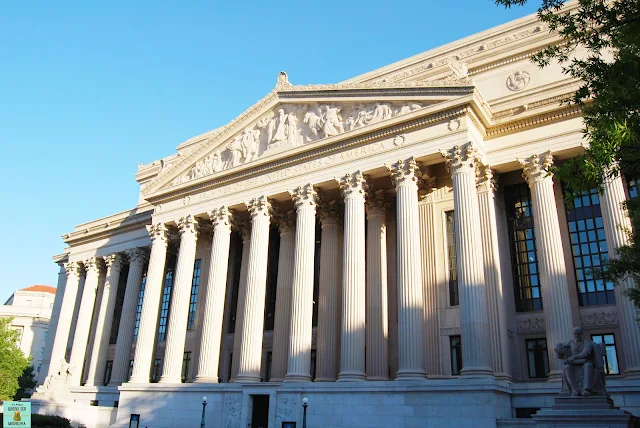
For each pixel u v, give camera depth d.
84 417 51.88
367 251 44.22
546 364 37.56
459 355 38.53
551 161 38.50
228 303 54.47
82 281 74.81
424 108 39.75
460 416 31.67
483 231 39.12
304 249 43.00
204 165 53.88
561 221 39.38
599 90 21.19
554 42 49.06
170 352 48.09
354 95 44.66
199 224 53.50
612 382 31.91
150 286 52.97
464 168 37.28
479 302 34.28
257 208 47.56
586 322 36.78
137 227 67.81
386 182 44.12
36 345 130.38
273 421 38.75
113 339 67.81
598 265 37.47
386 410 34.34
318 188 44.97
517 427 29.81
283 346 46.00
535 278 39.81
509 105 42.59
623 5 20.41
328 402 36.78
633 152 20.36
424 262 41.78
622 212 34.75
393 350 42.16
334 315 44.19
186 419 43.78
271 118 50.47
